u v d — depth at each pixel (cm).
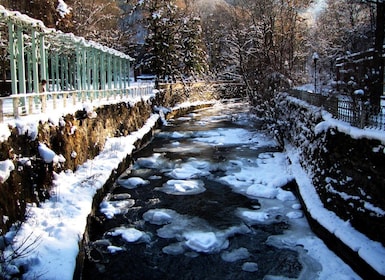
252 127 3025
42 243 809
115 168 1573
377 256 808
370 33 2522
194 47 4962
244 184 1572
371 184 923
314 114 1538
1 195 810
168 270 930
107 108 1972
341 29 3112
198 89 4859
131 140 2108
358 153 1001
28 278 694
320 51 3478
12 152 902
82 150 1512
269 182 1562
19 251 754
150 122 2836
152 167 1880
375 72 1361
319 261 945
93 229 1130
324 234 1034
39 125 1095
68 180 1241
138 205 1348
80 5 3706
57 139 1227
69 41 1834
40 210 980
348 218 1002
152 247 1041
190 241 1048
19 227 845
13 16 1251
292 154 1845
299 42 3566
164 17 4284
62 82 2384
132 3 4984
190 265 952
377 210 880
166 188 1541
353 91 1524
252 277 896
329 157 1221
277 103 2375
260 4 3497
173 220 1219
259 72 3053
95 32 3647
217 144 2423
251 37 3447
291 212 1259
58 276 716
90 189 1220
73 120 1430
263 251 1014
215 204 1359
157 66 4181
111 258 982
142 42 5416
